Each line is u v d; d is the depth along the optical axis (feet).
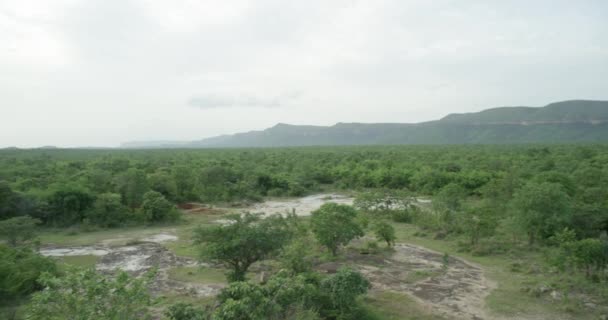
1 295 53.36
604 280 57.88
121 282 35.91
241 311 38.70
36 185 131.44
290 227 81.10
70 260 76.23
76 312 32.94
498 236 85.81
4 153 331.98
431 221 97.71
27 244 77.97
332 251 76.43
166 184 139.03
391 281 62.64
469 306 53.06
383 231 81.00
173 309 40.40
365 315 49.06
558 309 51.37
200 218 117.70
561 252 62.13
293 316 42.34
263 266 69.21
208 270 69.36
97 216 105.81
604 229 78.43
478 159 209.87
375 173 169.89
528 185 85.15
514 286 59.82
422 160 226.38
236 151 437.58
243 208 133.08
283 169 203.21
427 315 50.37
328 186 180.14
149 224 107.96
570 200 84.84
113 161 206.80
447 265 70.38
